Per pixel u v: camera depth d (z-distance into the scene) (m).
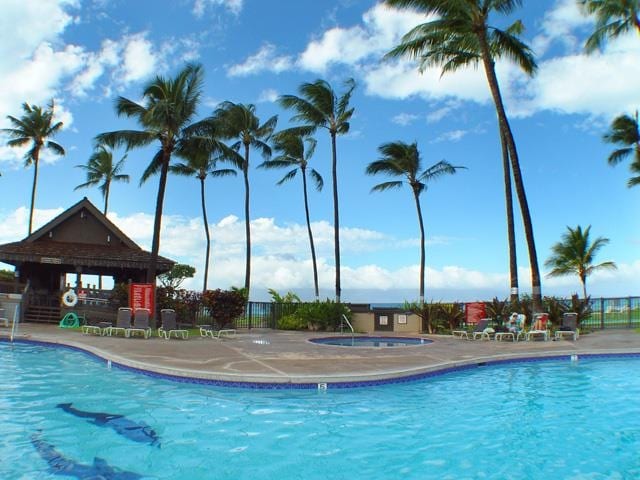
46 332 17.50
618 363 13.30
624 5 22.84
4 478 5.08
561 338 17.91
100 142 21.41
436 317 24.22
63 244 26.09
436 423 7.31
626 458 5.91
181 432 6.71
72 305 21.36
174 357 11.76
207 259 40.78
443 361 11.87
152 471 5.36
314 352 13.41
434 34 21.14
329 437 6.59
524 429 7.05
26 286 22.89
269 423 7.17
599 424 7.34
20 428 6.80
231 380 9.30
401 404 8.41
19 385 9.47
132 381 9.88
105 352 12.35
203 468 5.47
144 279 28.22
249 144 37.09
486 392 9.51
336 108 31.33
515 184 19.86
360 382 9.57
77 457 5.73
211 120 22.39
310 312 25.64
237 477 5.23
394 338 20.38
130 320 17.19
